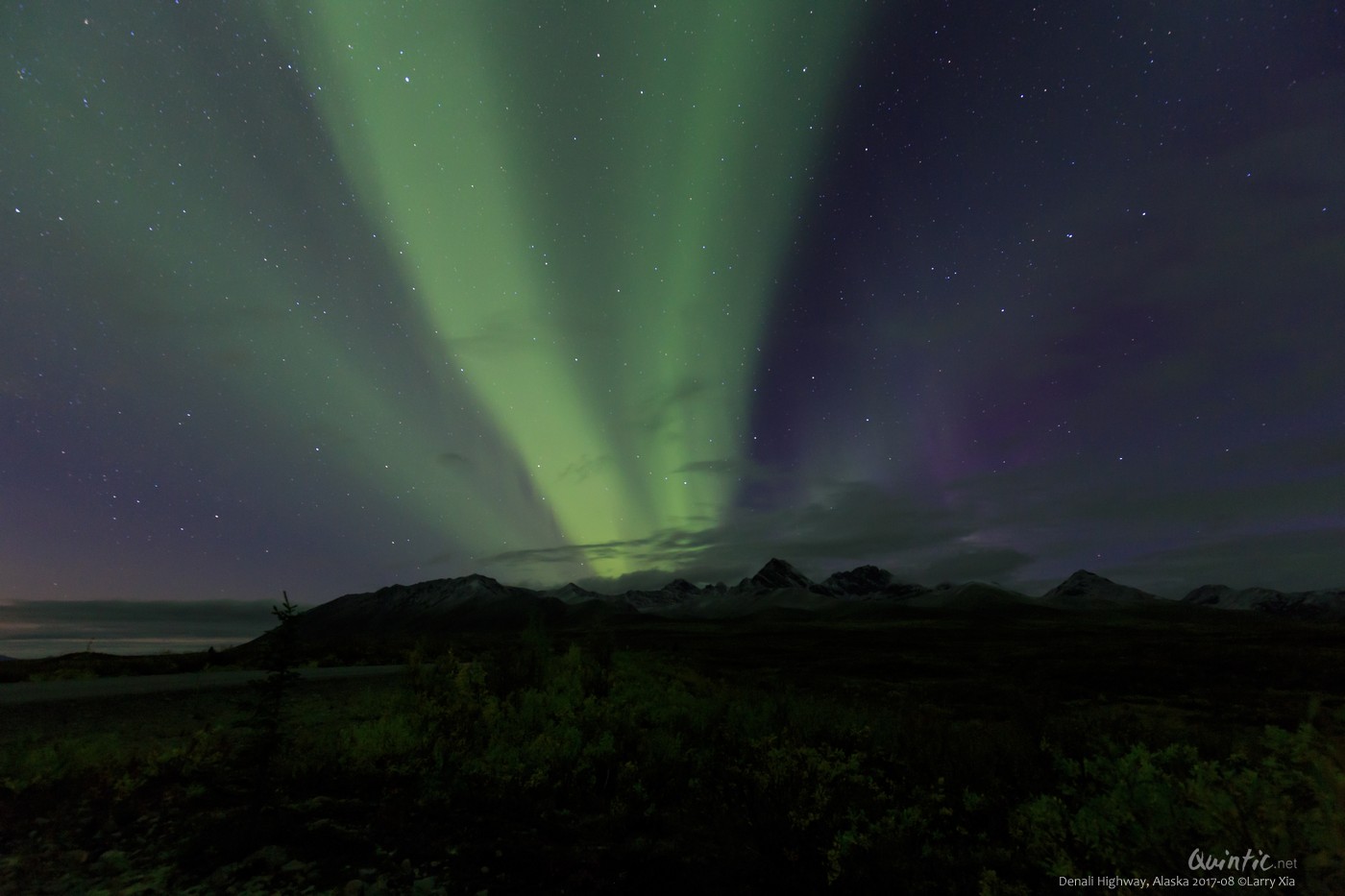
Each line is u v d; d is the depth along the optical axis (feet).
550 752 23.62
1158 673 96.94
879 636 276.62
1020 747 23.12
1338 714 9.25
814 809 17.35
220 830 17.46
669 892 14.89
